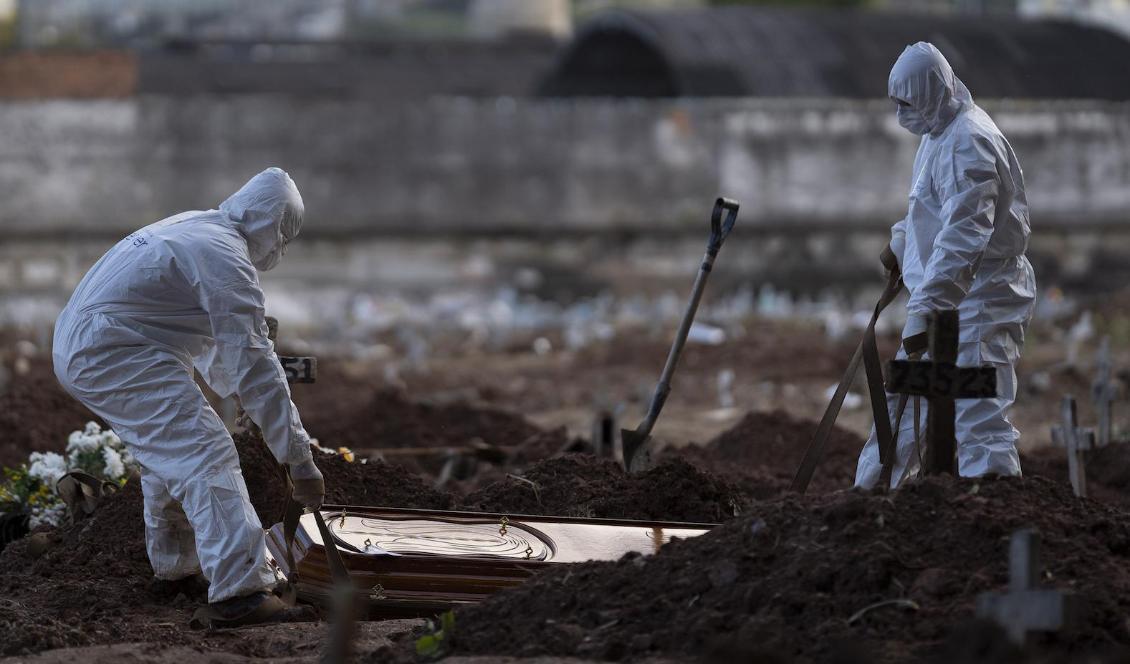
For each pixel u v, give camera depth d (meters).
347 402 51.81
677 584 17.83
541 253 97.06
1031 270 25.34
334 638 17.30
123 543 24.81
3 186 89.06
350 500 25.97
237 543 21.38
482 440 43.69
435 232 95.38
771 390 55.56
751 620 16.55
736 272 97.94
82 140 90.06
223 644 19.98
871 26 114.19
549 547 22.12
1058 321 71.06
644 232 97.75
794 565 17.31
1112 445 35.81
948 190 23.98
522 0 159.62
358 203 94.31
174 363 21.86
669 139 97.31
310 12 175.12
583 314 84.88
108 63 94.00
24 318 81.62
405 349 74.25
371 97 126.44
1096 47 114.12
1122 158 101.56
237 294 21.31
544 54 149.75
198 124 91.69
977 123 24.17
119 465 28.52
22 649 19.45
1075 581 16.84
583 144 96.69
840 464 37.81
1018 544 15.60
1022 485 19.06
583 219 96.81
